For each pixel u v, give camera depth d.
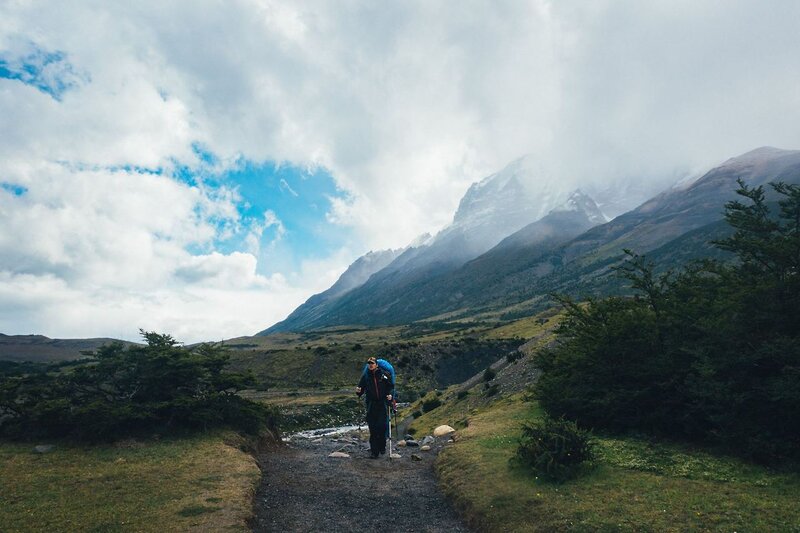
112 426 15.48
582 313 19.34
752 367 11.89
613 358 15.49
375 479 13.05
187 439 15.84
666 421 13.86
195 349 19.98
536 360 21.86
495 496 10.35
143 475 11.75
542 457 11.22
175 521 8.66
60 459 13.29
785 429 11.12
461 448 14.81
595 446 13.21
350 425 55.41
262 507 10.35
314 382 98.06
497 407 26.09
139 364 18.22
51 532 8.01
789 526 7.54
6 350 195.00
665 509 8.67
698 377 12.92
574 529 8.23
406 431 36.31
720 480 10.12
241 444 16.22
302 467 14.38
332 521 9.70
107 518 8.73
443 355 108.56
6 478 11.28
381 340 191.00
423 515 10.29
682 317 14.75
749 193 14.90
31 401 16.16
